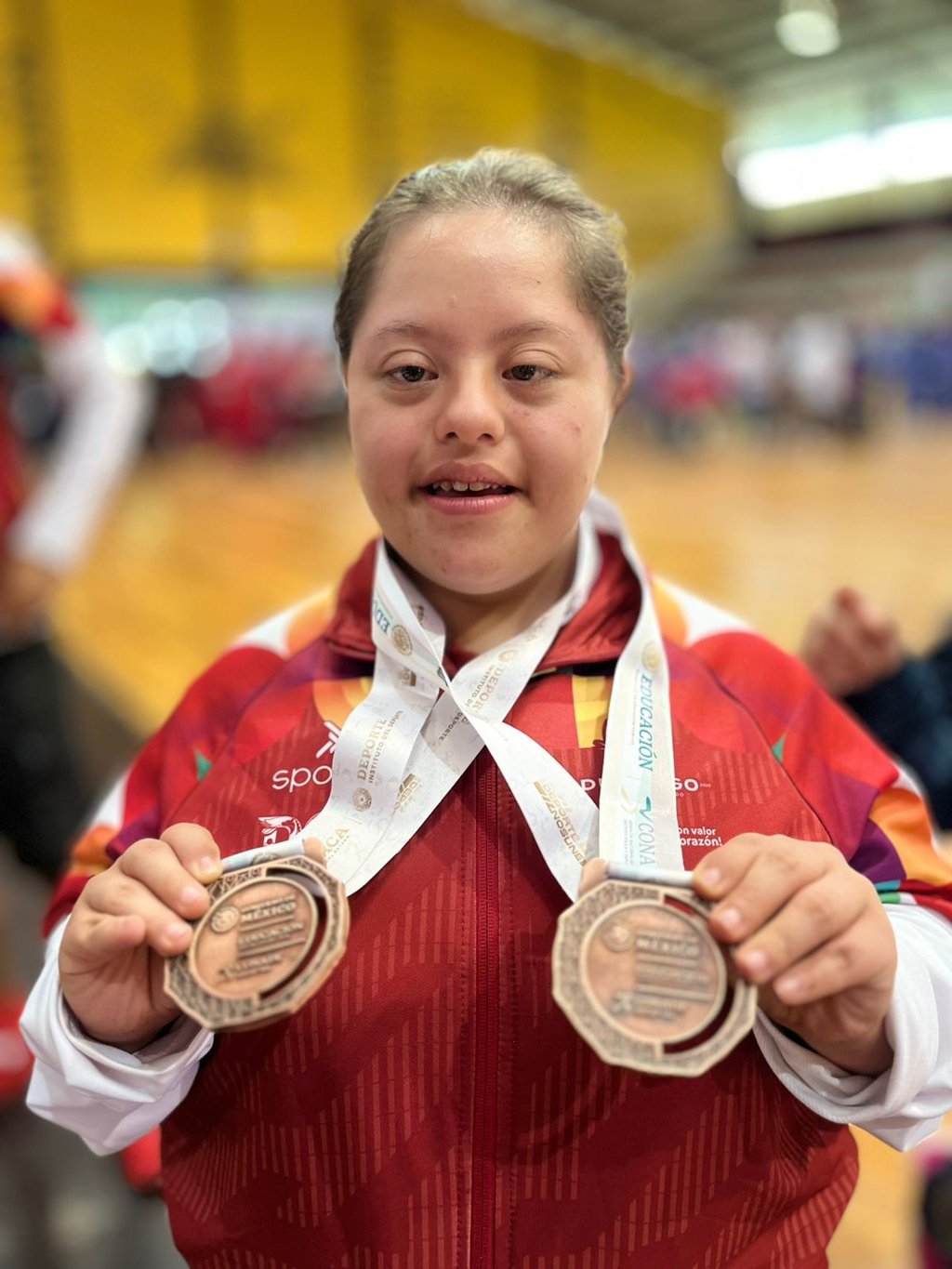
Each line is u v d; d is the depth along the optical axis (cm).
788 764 68
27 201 812
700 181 1344
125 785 76
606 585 72
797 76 1328
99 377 169
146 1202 150
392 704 67
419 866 64
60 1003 60
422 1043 61
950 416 1288
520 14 1091
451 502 61
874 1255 135
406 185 64
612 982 52
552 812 62
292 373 1085
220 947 54
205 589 501
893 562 520
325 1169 62
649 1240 61
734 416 1152
